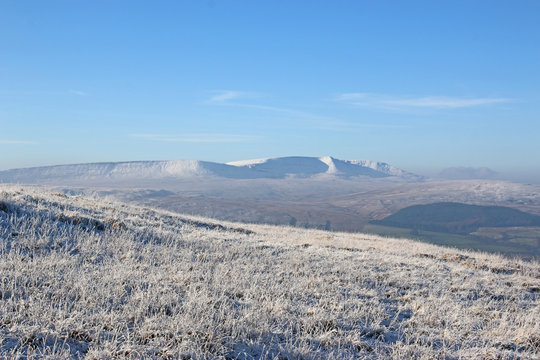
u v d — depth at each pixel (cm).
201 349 577
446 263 1658
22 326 552
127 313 657
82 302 673
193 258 1170
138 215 1872
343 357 626
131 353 536
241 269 1102
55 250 977
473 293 1157
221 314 695
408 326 812
